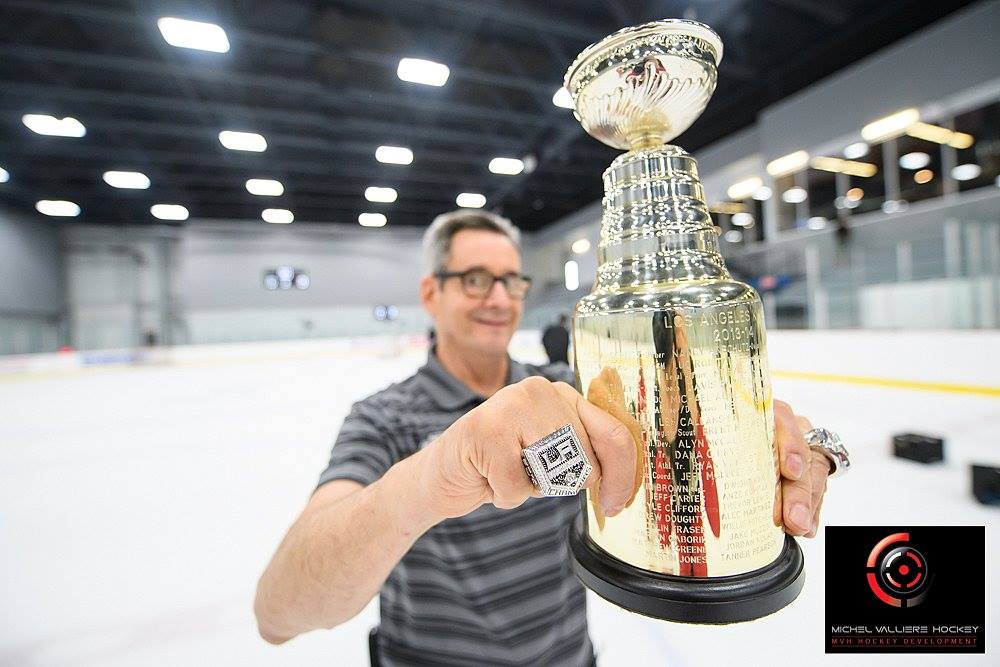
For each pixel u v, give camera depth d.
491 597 0.71
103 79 7.86
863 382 4.04
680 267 0.26
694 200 0.28
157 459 3.51
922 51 6.14
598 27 6.38
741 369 0.25
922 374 3.61
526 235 18.92
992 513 1.70
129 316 15.05
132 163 11.23
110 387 7.74
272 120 9.44
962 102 5.85
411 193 13.98
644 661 1.18
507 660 0.69
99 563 1.91
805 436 0.36
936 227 5.89
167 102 8.35
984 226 4.43
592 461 0.26
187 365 11.16
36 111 8.62
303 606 0.44
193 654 1.34
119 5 5.95
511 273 0.92
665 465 0.25
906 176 6.60
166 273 15.57
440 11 6.47
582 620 0.81
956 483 2.00
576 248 16.53
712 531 0.25
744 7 6.28
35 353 13.11
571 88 0.30
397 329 16.86
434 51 6.96
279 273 16.28
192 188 13.09
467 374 0.91
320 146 10.30
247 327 15.57
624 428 0.25
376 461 0.62
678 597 0.25
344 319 16.30
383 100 8.34
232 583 1.72
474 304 0.88
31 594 1.68
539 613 0.72
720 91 8.07
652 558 0.26
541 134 10.19
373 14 6.51
